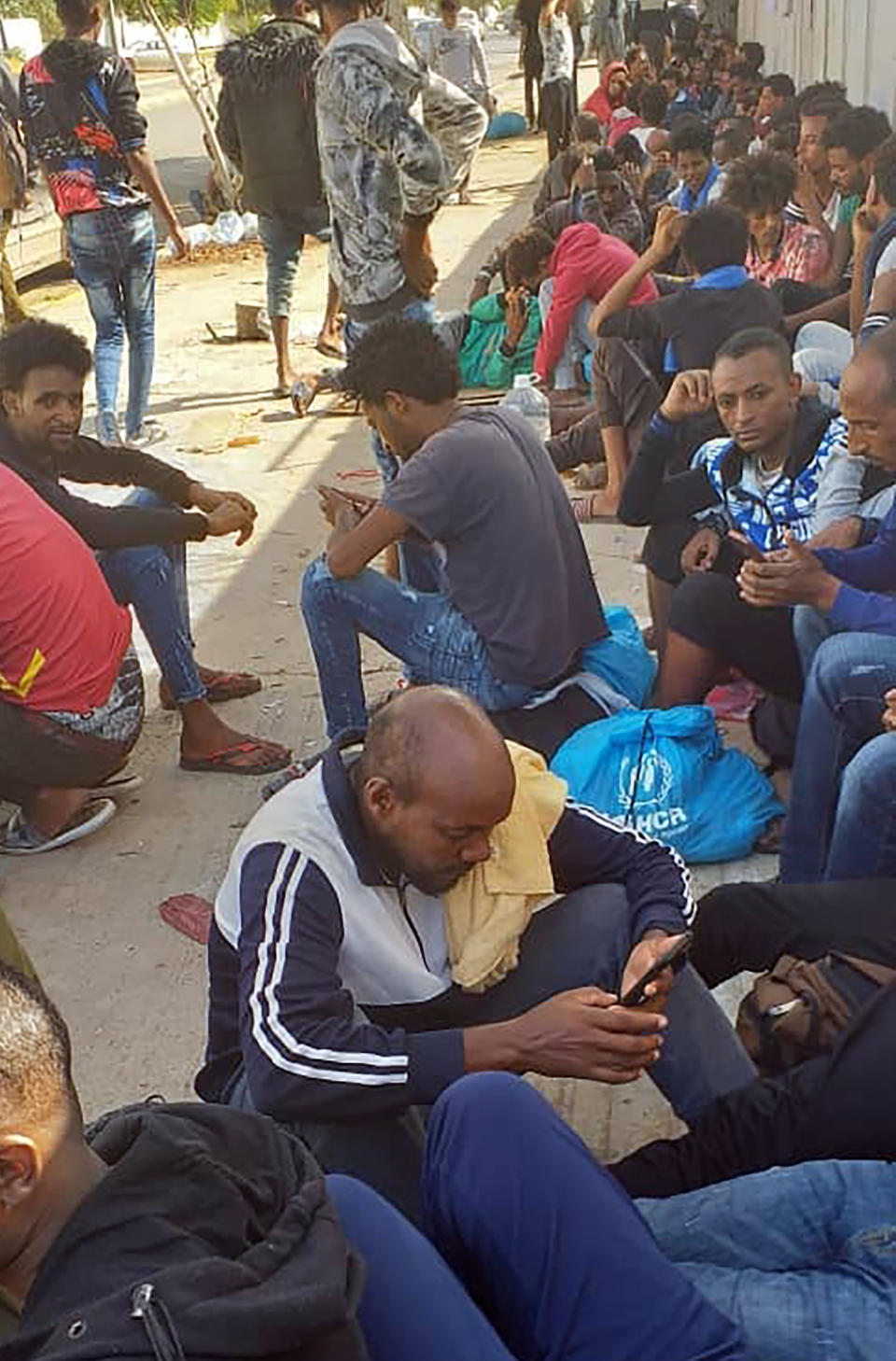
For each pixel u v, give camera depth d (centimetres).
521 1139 195
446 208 1560
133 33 4366
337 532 426
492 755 233
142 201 753
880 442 348
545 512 411
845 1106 235
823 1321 203
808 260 711
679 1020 273
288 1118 233
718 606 405
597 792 393
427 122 613
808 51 1399
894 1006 237
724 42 1720
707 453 451
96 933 390
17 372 425
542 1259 190
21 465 431
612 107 1655
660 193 1102
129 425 793
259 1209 159
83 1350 141
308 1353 151
